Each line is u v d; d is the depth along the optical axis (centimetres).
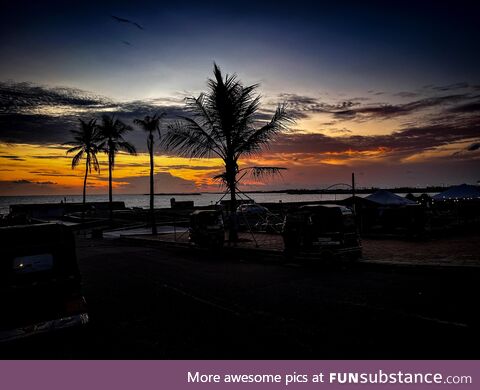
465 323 540
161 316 666
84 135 4072
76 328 518
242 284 922
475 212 2188
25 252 518
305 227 1166
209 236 1622
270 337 528
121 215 4716
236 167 1772
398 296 722
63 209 5797
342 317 604
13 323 490
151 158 2736
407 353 451
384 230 1786
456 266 921
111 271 1234
